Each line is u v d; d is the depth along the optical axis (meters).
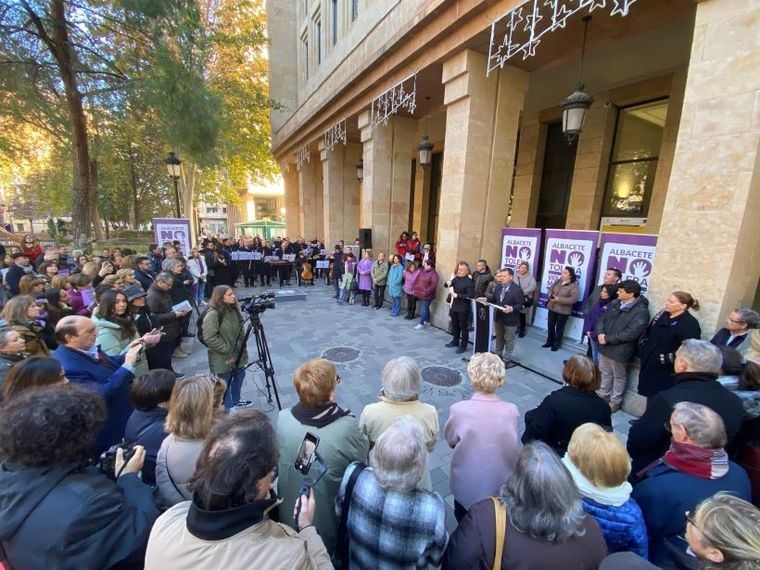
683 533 1.48
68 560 1.09
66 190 21.06
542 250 6.83
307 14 14.01
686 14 4.88
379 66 8.04
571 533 1.15
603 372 4.29
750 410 2.00
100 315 3.23
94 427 1.29
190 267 8.51
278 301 9.59
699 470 1.54
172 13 8.83
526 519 1.17
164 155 15.45
